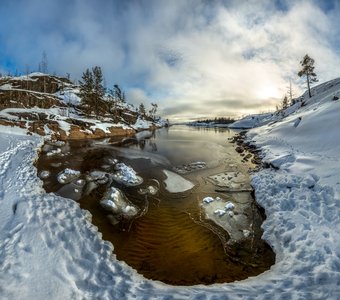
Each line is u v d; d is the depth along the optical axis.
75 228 9.37
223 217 11.85
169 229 10.73
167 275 7.87
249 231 10.48
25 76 70.88
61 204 11.16
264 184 14.50
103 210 12.05
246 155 25.80
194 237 10.12
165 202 13.59
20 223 8.82
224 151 29.47
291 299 5.79
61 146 30.00
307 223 9.28
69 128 39.12
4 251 7.30
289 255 8.00
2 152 19.50
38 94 53.00
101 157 23.70
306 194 11.54
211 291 6.50
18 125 33.44
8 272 6.52
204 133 62.25
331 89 45.84
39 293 6.02
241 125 114.44
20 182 13.41
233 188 15.77
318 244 7.90
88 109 55.66
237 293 6.27
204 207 13.01
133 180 16.38
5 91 48.50
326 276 6.48
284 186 13.13
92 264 7.54
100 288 6.52
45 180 15.92
